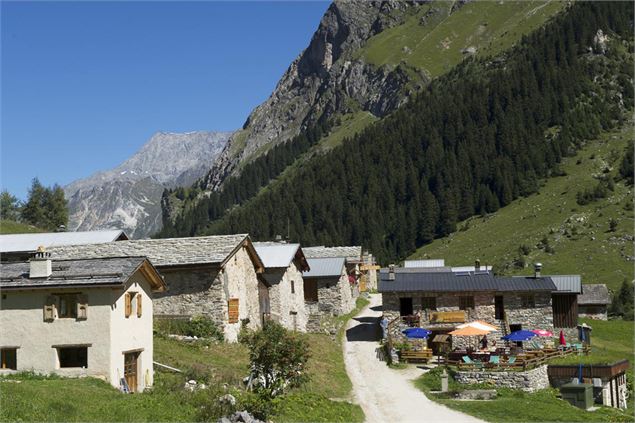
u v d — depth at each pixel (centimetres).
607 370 5028
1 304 3294
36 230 12281
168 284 4947
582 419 4066
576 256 15350
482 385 4822
